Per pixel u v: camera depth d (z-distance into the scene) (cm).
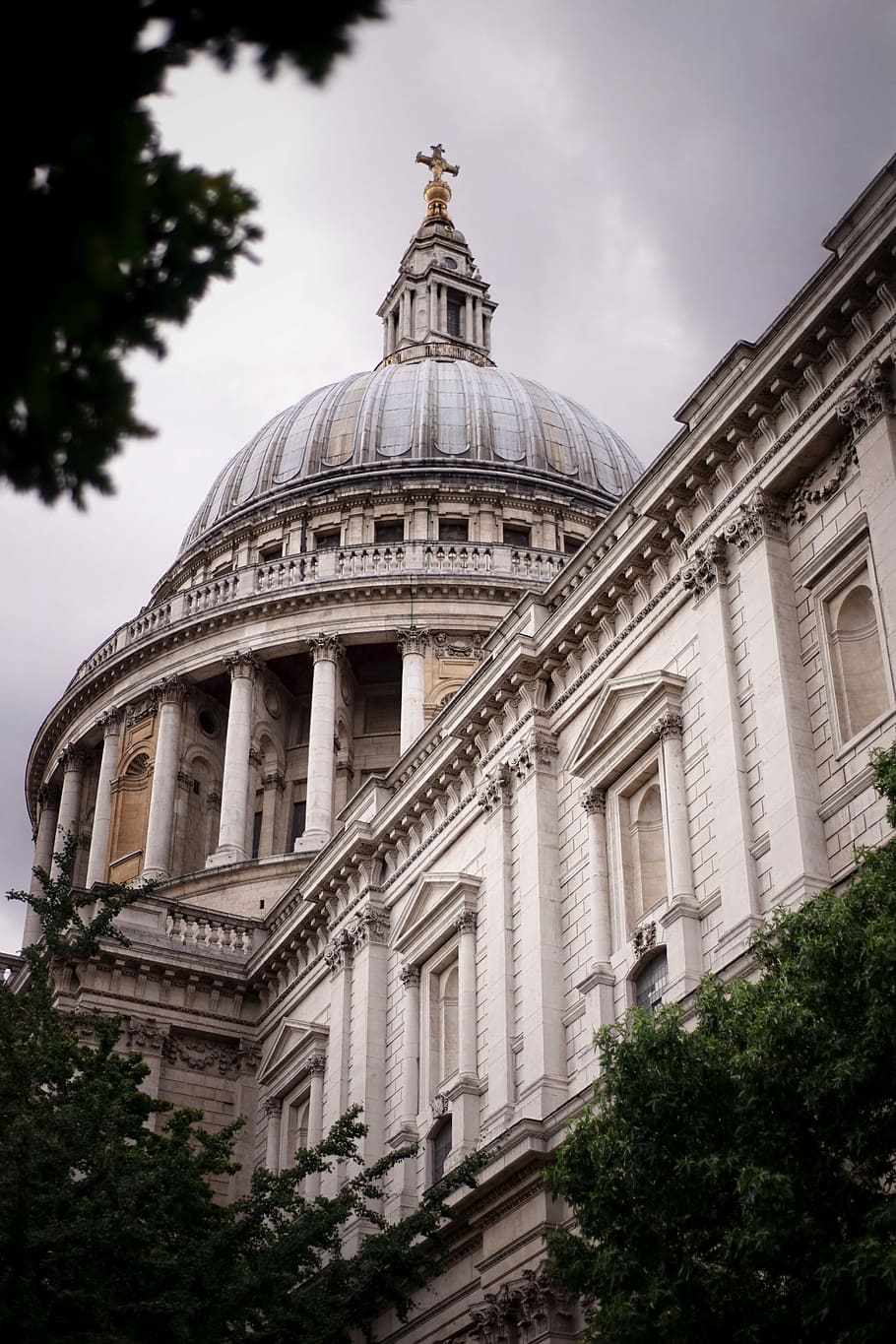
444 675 6975
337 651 7038
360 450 7994
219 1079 5122
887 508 3006
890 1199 2067
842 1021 2170
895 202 3050
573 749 3859
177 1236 3119
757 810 3177
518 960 3841
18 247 816
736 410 3397
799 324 3259
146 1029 5038
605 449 8394
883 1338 1969
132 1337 2805
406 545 7231
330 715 6869
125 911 5225
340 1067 4506
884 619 2964
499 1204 3512
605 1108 2464
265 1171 3347
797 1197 2095
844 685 3114
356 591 7069
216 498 8412
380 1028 4438
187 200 885
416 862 4484
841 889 2925
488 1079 3812
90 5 795
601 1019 3481
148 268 894
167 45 809
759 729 3222
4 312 821
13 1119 2930
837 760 3053
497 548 7225
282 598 7112
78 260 820
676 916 3297
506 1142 3462
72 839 3506
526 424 8188
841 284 3155
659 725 3522
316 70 805
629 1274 2267
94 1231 2783
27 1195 2762
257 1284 3016
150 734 7288
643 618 3744
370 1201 4134
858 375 3164
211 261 905
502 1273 3453
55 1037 3209
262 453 8338
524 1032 3719
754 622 3309
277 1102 4944
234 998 5228
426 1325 3725
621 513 3884
